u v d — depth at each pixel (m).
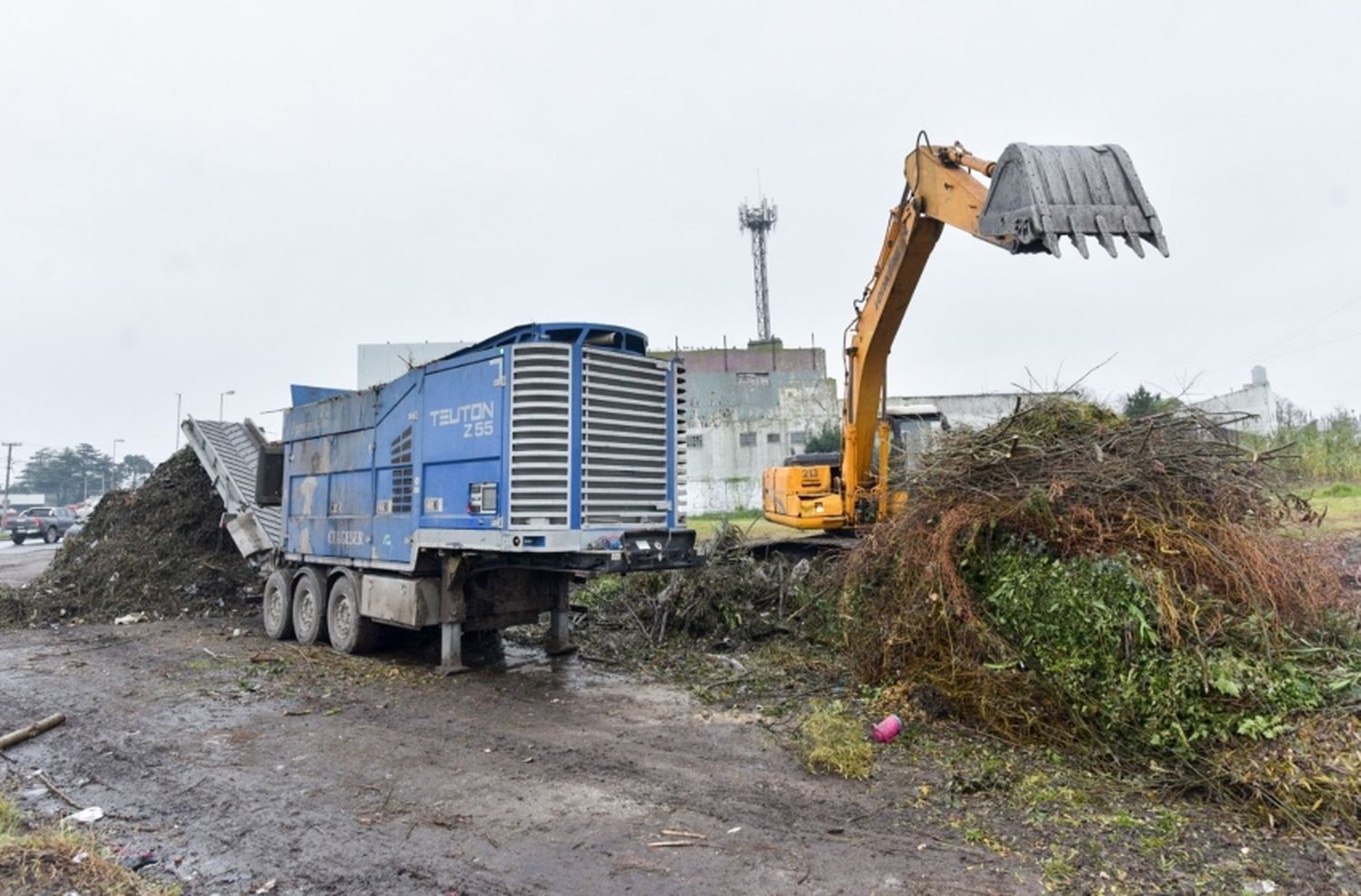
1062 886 3.92
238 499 13.08
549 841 4.56
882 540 7.57
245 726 6.88
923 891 3.91
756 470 36.16
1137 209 6.64
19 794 5.46
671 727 6.72
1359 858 4.07
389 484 9.40
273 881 4.14
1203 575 5.68
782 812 4.90
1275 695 5.02
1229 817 4.60
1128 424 6.70
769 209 52.97
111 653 10.09
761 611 10.39
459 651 8.90
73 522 39.75
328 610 10.38
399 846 4.52
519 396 7.84
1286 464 8.41
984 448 7.08
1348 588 7.52
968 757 5.69
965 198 7.97
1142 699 5.29
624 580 11.70
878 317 9.99
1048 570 6.05
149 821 4.96
